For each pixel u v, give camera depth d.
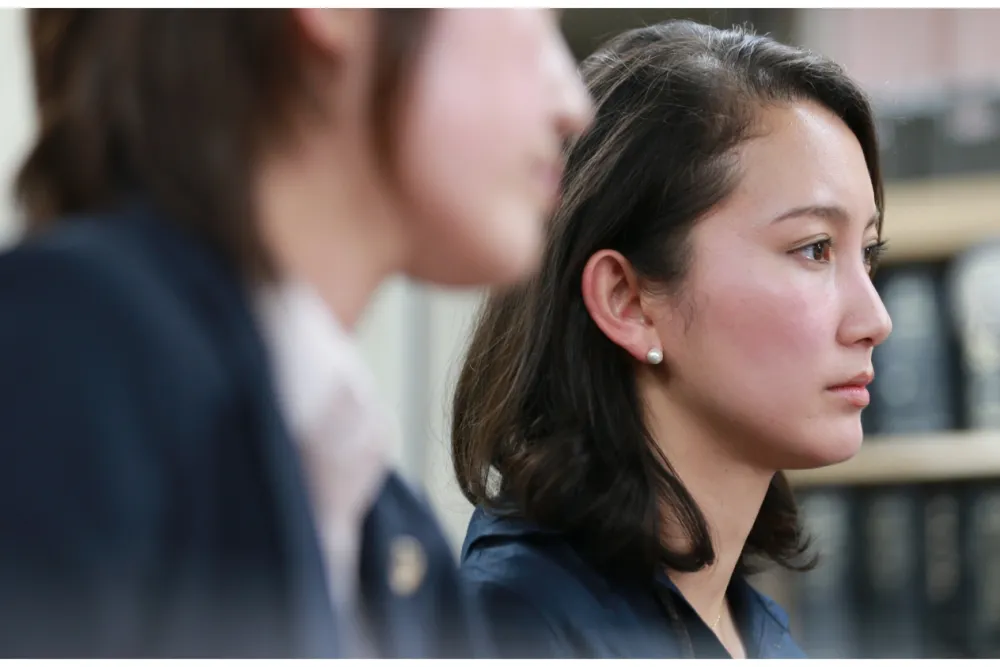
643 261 2.03
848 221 1.98
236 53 0.96
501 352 2.22
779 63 2.06
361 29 0.99
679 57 2.07
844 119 2.10
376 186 1.02
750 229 1.97
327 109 1.00
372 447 1.06
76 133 0.95
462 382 2.32
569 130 1.16
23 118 2.51
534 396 2.15
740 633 2.35
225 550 0.92
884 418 4.64
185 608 0.90
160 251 0.93
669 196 2.00
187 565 0.90
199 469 0.90
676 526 2.06
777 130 2.00
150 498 0.88
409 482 1.31
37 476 0.85
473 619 1.31
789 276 1.95
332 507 1.07
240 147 0.95
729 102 2.00
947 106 4.53
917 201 4.54
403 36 0.99
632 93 2.08
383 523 1.21
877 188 2.16
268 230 0.99
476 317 2.31
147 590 0.89
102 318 0.88
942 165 4.54
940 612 4.63
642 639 2.00
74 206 0.96
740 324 1.96
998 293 4.58
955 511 4.66
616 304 2.06
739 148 1.98
